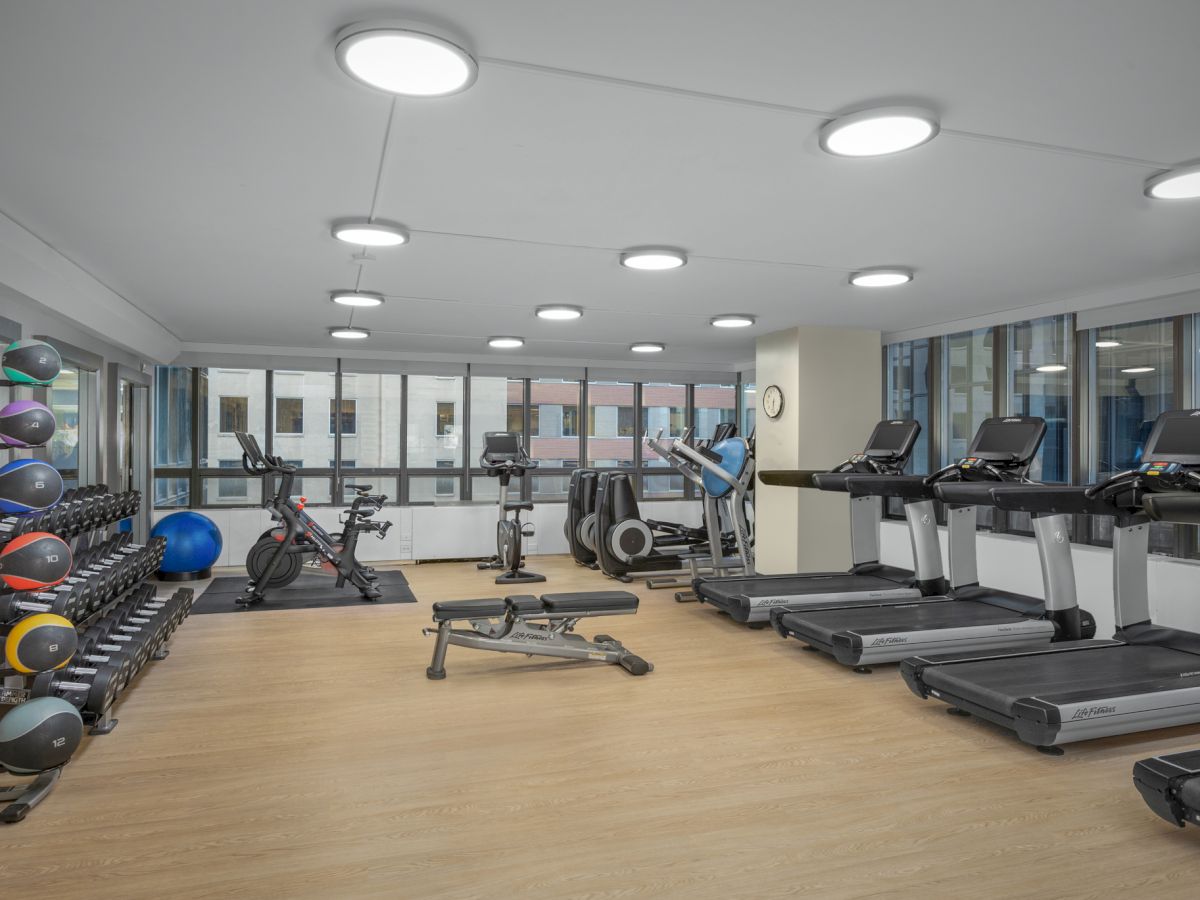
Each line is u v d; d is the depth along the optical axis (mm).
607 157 2668
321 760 2994
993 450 4336
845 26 1799
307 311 5797
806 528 6359
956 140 2500
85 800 2639
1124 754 3072
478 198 3129
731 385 9547
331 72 2031
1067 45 1883
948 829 2453
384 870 2197
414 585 6859
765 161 2701
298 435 8109
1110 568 4781
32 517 2924
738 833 2422
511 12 1734
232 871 2188
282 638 4949
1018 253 4012
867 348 6520
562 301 5355
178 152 2609
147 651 3717
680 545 7070
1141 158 2652
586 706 3629
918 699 3748
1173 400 4680
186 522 6867
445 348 7945
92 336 5254
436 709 3594
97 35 1837
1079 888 2119
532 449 8852
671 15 1749
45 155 2635
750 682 4016
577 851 2309
